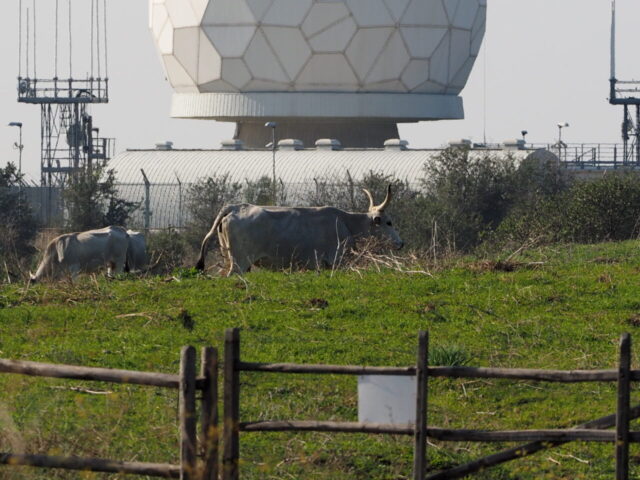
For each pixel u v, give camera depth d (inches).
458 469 1207.6
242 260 2506.2
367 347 1777.8
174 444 1396.4
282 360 1707.7
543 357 1743.4
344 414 1508.4
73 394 1529.3
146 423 1448.1
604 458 1409.9
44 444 1321.4
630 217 3777.1
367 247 2517.2
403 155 7780.5
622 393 1181.1
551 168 6579.7
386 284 2209.6
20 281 2886.3
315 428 1209.4
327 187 6653.5
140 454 1359.5
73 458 1198.3
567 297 2107.5
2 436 1305.4
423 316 1972.2
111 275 2586.1
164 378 1170.6
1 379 1576.0
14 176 6294.3
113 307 2047.2
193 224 6077.8
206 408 1174.3
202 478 1160.8
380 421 1199.6
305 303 2041.1
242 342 1808.6
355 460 1393.9
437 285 2194.9
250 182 6943.9
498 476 1365.7
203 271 2439.7
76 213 6294.3
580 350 1785.2
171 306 2039.9
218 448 1195.3
